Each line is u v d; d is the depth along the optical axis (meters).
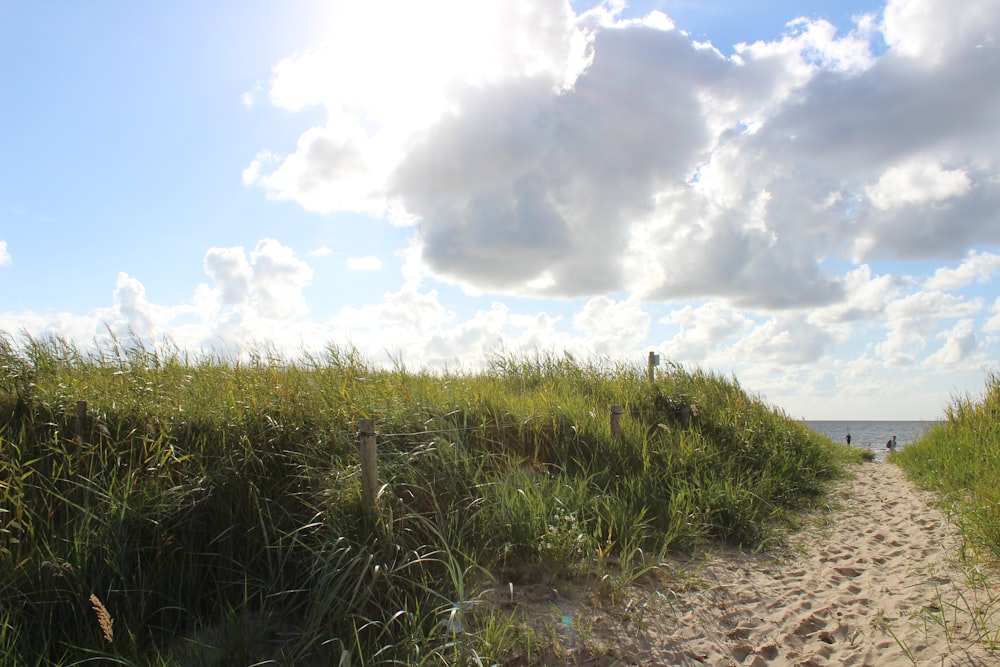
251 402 6.19
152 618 4.21
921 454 11.41
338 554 4.33
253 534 4.80
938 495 8.66
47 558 4.17
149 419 5.84
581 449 7.62
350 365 7.89
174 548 4.54
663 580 5.44
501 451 7.07
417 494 5.30
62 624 3.91
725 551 6.47
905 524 7.51
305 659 3.79
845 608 5.07
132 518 4.52
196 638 4.00
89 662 3.67
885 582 5.56
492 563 5.05
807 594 5.39
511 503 5.59
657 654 4.25
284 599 4.39
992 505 5.93
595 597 4.89
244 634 3.87
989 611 4.51
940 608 4.72
